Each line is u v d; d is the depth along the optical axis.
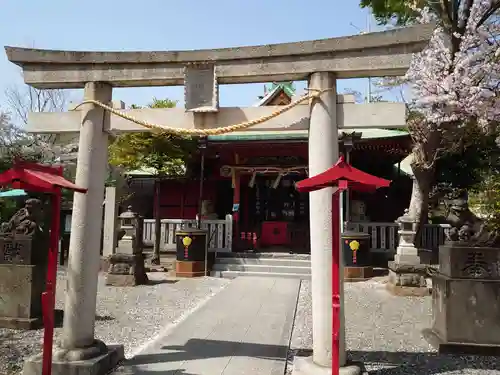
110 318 8.44
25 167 4.61
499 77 12.32
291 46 5.29
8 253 7.88
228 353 6.19
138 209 20.83
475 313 6.54
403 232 11.70
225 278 13.80
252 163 17.98
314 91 5.20
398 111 5.17
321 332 4.98
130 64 5.71
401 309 9.53
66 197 17.22
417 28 4.97
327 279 4.99
